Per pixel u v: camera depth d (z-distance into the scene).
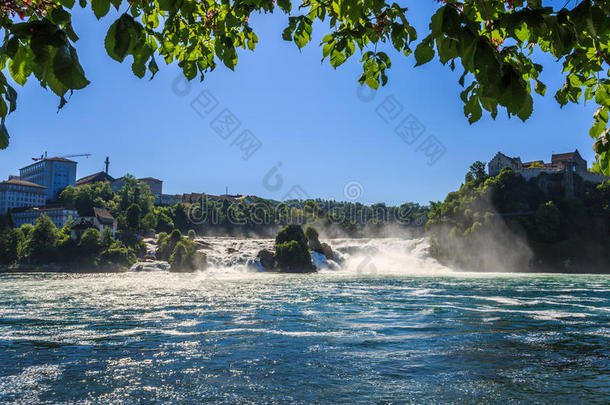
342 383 12.10
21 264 98.81
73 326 21.05
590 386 11.84
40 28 2.00
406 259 116.75
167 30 4.07
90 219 114.25
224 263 90.81
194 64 4.59
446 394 11.20
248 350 15.99
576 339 18.02
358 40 3.89
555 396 11.06
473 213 128.25
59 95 2.02
